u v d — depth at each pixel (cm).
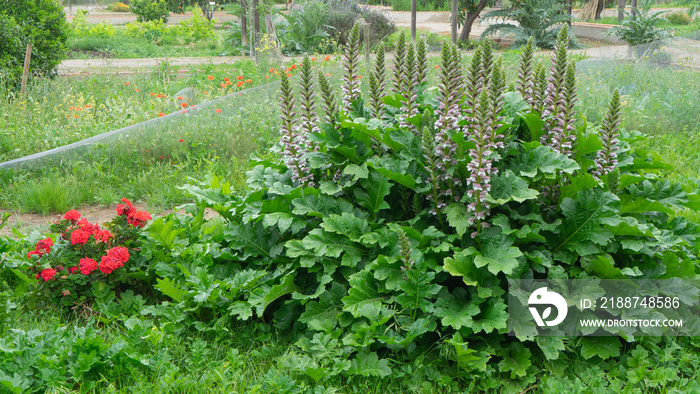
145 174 738
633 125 901
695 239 414
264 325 391
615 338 355
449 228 385
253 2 2134
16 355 327
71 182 723
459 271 340
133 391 320
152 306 396
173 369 337
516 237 347
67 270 423
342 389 333
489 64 359
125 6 5091
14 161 752
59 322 399
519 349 349
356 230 374
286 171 440
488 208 351
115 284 431
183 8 4694
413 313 349
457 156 366
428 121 377
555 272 348
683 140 830
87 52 2425
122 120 960
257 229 418
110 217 666
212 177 502
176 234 449
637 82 1126
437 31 2869
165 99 1066
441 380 332
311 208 389
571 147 385
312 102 412
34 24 1299
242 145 842
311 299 388
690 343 369
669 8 3325
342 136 401
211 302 387
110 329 392
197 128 851
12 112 969
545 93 382
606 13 3738
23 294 427
